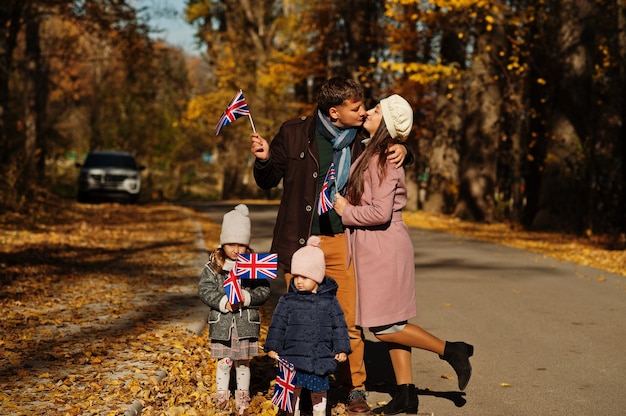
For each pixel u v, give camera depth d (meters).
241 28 50.91
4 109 24.91
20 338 8.04
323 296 5.39
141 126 55.41
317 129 6.00
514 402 6.43
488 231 25.61
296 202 6.02
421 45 32.56
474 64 30.27
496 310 10.66
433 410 6.20
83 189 34.41
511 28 28.89
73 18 28.62
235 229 5.71
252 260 5.59
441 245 20.12
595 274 14.55
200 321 9.12
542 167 27.20
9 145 25.19
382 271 5.95
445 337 8.91
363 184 5.91
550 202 26.22
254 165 6.09
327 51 39.12
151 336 8.18
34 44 34.25
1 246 16.06
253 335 5.79
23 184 25.28
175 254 16.20
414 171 36.78
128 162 36.09
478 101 30.61
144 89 55.03
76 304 10.23
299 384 5.35
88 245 17.27
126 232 20.62
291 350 5.32
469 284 13.12
